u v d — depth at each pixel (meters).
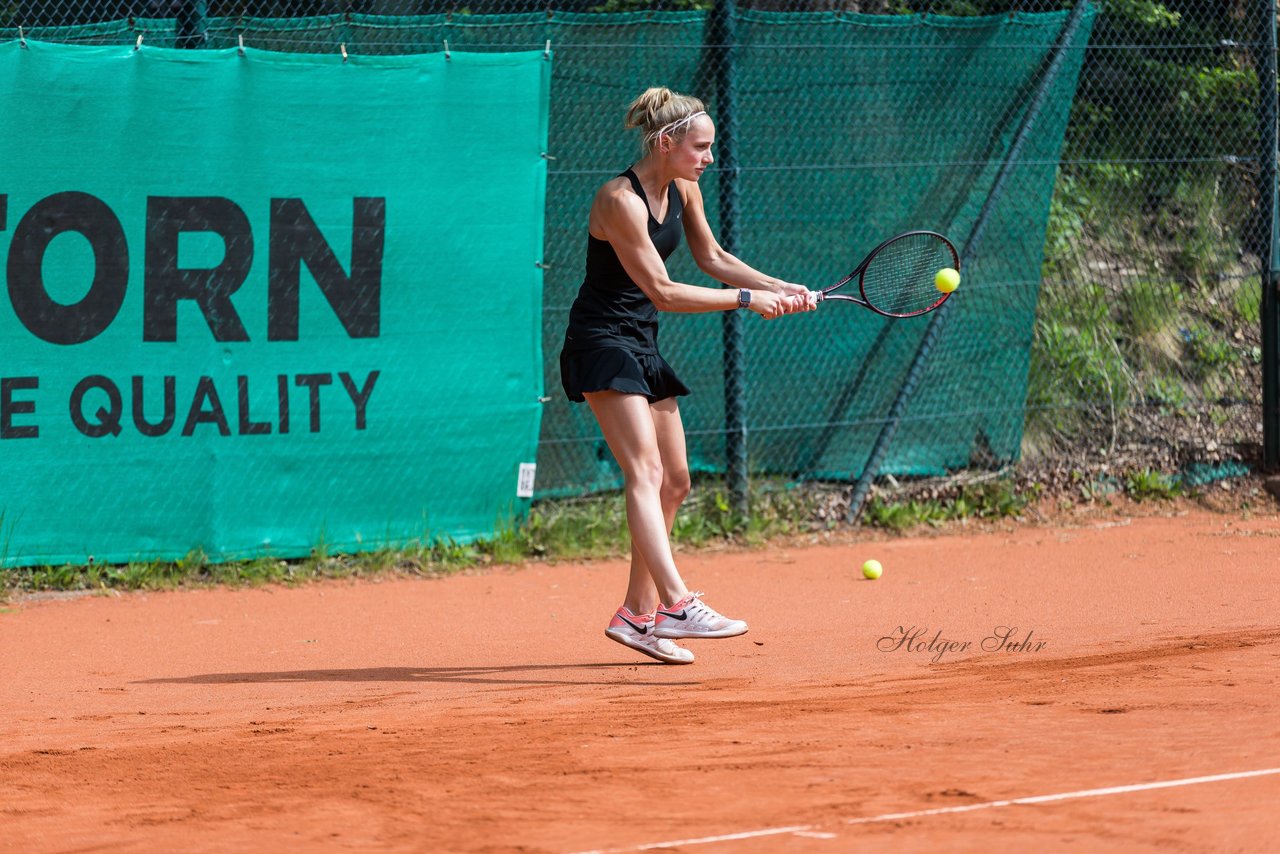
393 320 21.62
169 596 20.19
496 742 11.18
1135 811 8.40
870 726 11.20
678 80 23.50
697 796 9.23
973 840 8.00
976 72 24.88
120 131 20.09
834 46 24.09
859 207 24.55
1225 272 28.69
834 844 8.03
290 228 21.00
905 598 19.23
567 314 23.39
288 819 9.14
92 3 23.31
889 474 25.06
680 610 13.89
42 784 10.40
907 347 24.98
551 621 18.34
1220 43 25.83
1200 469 26.42
